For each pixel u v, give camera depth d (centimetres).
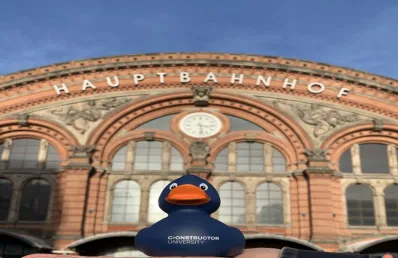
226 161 3125
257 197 3025
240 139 3166
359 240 2852
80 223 2836
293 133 3156
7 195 3036
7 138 3181
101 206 2970
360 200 3002
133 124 3222
